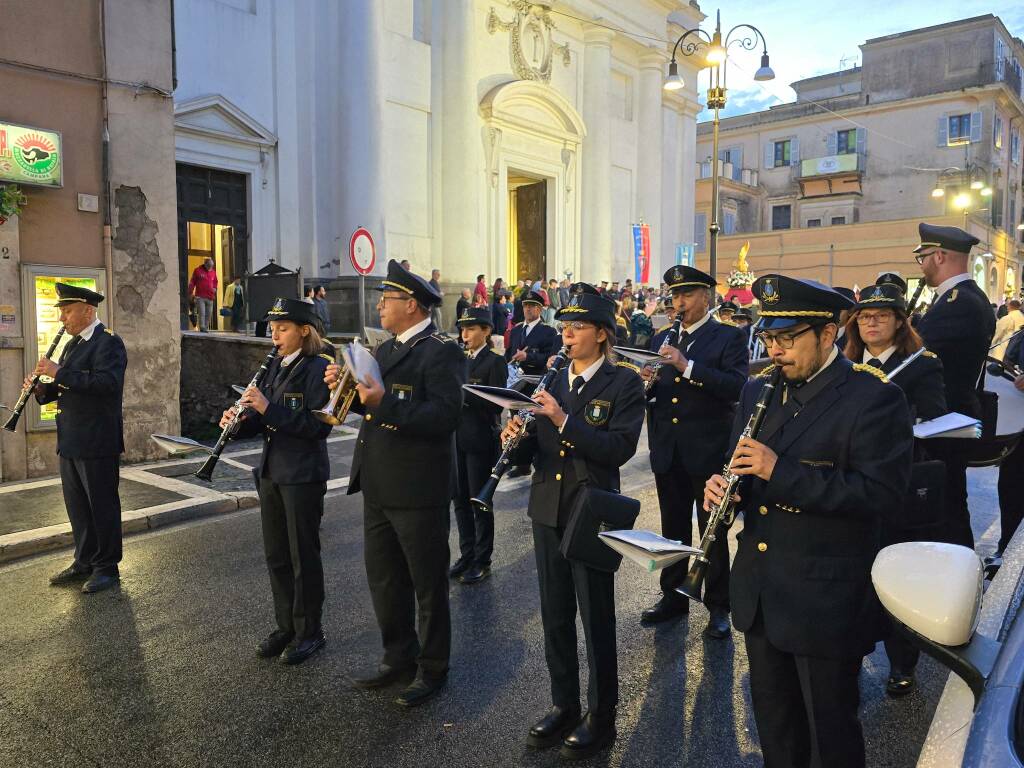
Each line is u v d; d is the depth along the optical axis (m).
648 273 25.45
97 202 8.66
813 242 32.38
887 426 2.32
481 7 20.72
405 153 18.83
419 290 3.73
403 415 3.50
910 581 1.78
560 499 3.32
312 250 17.19
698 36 28.94
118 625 4.61
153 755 3.27
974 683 1.71
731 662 4.11
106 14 8.60
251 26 15.96
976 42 38.78
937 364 3.73
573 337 3.43
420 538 3.65
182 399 10.22
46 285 8.30
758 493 2.49
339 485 8.18
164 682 3.91
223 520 6.93
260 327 12.61
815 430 2.40
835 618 2.31
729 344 4.73
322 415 3.45
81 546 5.35
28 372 8.19
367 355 3.39
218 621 4.67
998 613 1.97
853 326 3.98
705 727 3.48
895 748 3.32
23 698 3.74
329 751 3.30
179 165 15.07
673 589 4.62
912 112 39.66
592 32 24.09
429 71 19.27
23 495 7.49
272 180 16.53
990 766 1.49
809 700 2.36
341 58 16.86
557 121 23.14
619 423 3.34
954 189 38.41
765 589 2.42
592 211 24.48
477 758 3.25
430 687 3.74
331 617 4.71
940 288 4.69
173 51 9.28
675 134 28.62
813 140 42.28
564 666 3.38
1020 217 44.72
